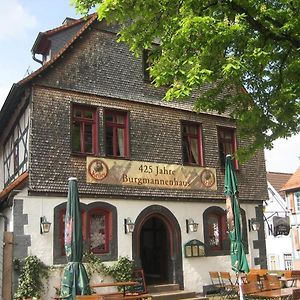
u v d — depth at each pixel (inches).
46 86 561.9
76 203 447.2
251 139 741.9
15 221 516.1
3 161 768.3
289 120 424.5
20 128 618.5
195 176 669.3
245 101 424.5
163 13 380.2
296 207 1409.9
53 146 551.5
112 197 584.1
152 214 619.8
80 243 437.7
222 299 594.2
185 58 359.9
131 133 619.2
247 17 360.5
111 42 629.9
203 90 704.4
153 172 625.9
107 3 355.6
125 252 581.6
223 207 690.8
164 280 658.2
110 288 556.4
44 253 524.1
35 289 504.1
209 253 660.7
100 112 597.6
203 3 355.9
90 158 574.6
